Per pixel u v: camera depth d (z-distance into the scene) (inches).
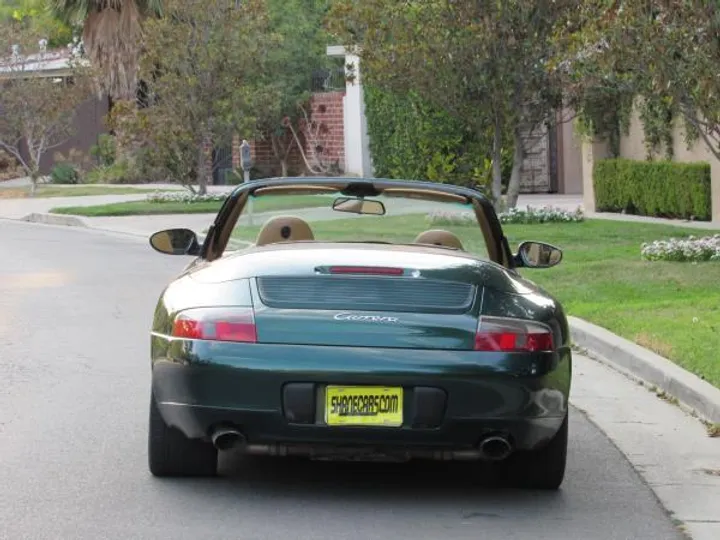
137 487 334.0
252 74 1505.9
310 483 341.7
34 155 1841.8
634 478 356.2
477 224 378.6
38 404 443.8
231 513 311.6
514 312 312.5
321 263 327.3
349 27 1138.7
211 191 1777.8
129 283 823.7
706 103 762.8
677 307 640.4
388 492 334.6
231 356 302.4
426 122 1486.2
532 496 335.3
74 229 1311.5
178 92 1483.8
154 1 1982.0
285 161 1951.3
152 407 332.5
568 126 1646.2
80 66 1845.5
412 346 301.9
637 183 1251.8
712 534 305.1
